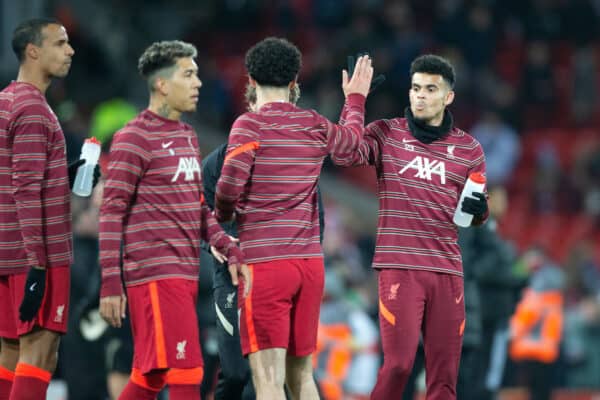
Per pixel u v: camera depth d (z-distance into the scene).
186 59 23.69
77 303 34.06
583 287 57.81
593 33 84.88
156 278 23.23
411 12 81.00
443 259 25.62
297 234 23.91
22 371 24.03
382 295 25.56
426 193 25.53
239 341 25.92
